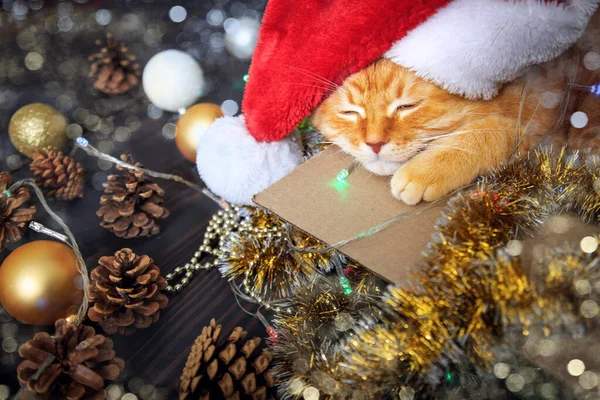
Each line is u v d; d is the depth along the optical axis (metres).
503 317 0.32
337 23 0.37
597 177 0.37
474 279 0.33
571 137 0.41
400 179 0.39
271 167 0.45
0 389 0.38
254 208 0.47
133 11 0.78
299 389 0.36
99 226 0.50
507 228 0.35
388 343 0.34
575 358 0.32
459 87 0.37
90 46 0.72
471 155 0.38
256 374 0.37
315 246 0.42
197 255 0.46
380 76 0.39
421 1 0.35
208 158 0.46
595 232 0.36
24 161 0.55
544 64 0.39
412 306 0.34
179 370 0.40
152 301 0.42
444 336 0.33
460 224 0.35
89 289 0.40
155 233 0.49
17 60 0.69
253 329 0.42
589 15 0.35
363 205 0.40
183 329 0.42
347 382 0.34
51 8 0.77
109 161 0.56
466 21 0.34
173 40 0.73
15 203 0.45
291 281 0.43
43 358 0.35
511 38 0.34
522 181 0.37
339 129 0.42
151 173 0.50
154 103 0.59
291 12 0.40
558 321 0.32
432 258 0.35
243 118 0.48
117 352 0.41
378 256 0.37
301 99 0.41
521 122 0.39
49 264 0.39
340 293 0.40
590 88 0.39
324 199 0.41
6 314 0.43
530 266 0.34
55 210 0.51
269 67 0.42
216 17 0.75
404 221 0.39
